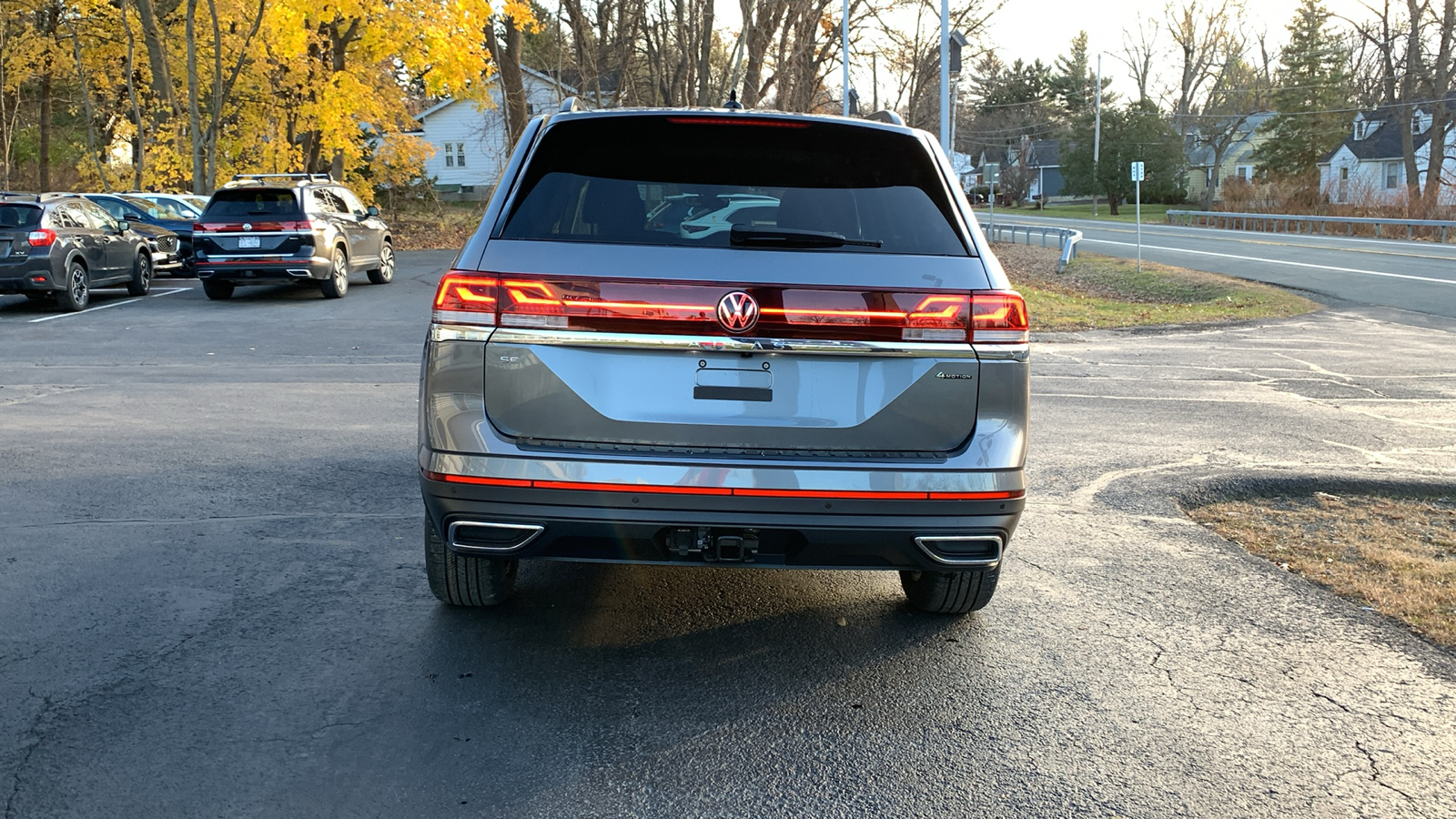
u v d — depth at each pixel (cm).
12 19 3447
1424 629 438
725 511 335
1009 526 352
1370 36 5169
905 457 344
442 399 339
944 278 345
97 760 305
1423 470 712
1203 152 8962
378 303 1692
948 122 2628
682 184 363
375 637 400
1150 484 668
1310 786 311
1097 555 530
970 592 421
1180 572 506
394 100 3316
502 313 335
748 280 332
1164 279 2398
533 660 384
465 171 6044
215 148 2619
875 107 4619
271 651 385
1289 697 372
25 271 1496
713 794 297
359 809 284
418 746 318
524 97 2955
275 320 1459
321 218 1706
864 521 339
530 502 336
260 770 302
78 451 686
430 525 397
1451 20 4953
